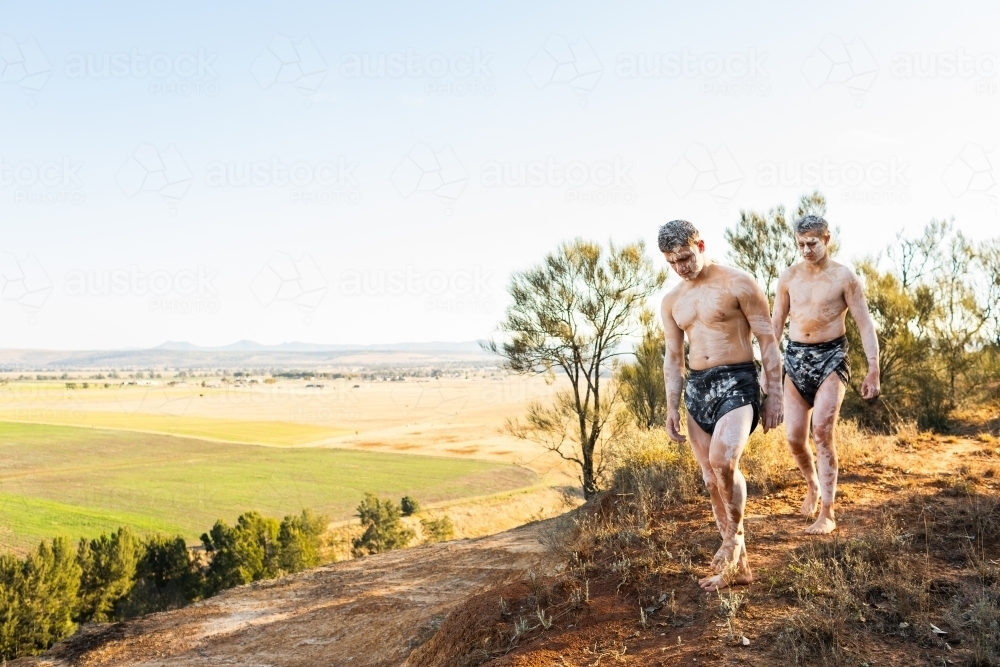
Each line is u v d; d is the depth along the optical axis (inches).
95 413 4094.5
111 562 1232.2
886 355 515.2
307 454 3009.4
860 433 371.2
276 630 350.6
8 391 4889.3
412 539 1750.7
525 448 2928.2
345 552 1690.5
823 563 187.9
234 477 2559.1
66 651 373.4
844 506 241.8
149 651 350.9
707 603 176.4
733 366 182.1
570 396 856.3
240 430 3718.0
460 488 2246.6
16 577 1101.1
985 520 205.8
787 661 144.8
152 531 1868.8
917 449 339.0
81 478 2511.1
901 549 193.2
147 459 2901.1
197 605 436.5
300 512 2050.9
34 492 2265.0
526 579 227.5
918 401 494.0
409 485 2332.7
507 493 2145.7
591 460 830.5
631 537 234.4
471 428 3499.0
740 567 184.4
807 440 235.6
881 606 163.6
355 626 328.2
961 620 154.0
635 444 372.5
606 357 834.8
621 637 170.9
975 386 555.5
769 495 269.7
